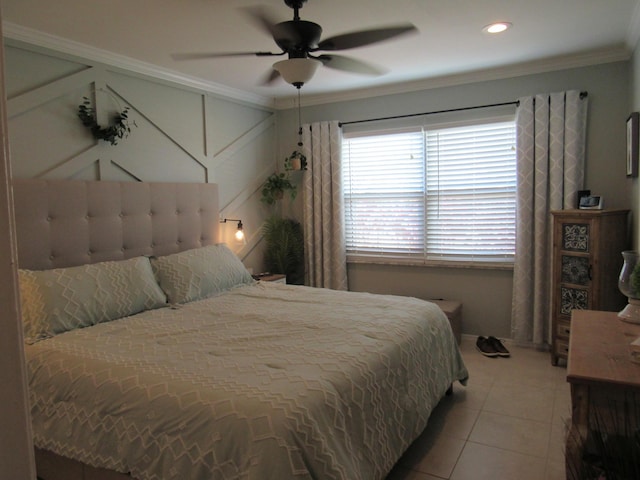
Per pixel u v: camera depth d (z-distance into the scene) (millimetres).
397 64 3729
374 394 1993
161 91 3762
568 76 3781
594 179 3758
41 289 2465
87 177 3201
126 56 3340
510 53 3500
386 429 2035
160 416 1648
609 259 3332
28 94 2828
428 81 4266
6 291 406
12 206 410
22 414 426
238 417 1543
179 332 2430
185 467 1542
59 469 1925
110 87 3332
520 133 3908
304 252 5074
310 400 1648
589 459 1575
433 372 2621
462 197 4344
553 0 2564
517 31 3035
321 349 2143
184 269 3291
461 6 2617
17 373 419
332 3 2523
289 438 1480
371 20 2773
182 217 3812
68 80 3043
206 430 1553
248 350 2139
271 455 1442
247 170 4750
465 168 4305
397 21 2803
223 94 4375
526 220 3947
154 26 2777
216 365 1932
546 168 3846
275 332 2426
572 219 3422
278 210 5203
